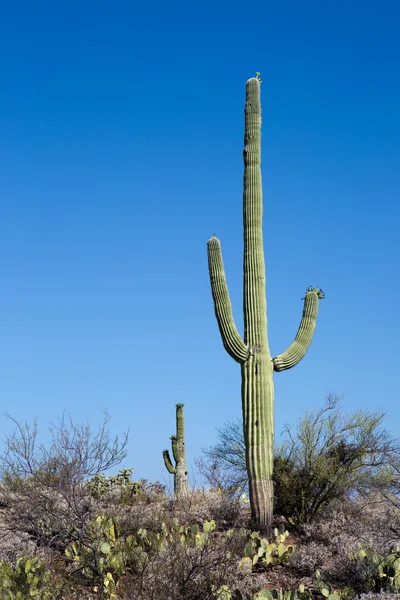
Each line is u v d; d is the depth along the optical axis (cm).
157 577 1050
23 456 1338
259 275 1474
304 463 1474
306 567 1212
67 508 1333
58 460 1330
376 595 1035
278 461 1478
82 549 1211
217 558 1134
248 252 1489
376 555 1170
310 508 1443
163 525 1298
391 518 1341
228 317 1443
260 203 1516
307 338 1481
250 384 1420
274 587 1155
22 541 1288
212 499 1593
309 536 1367
